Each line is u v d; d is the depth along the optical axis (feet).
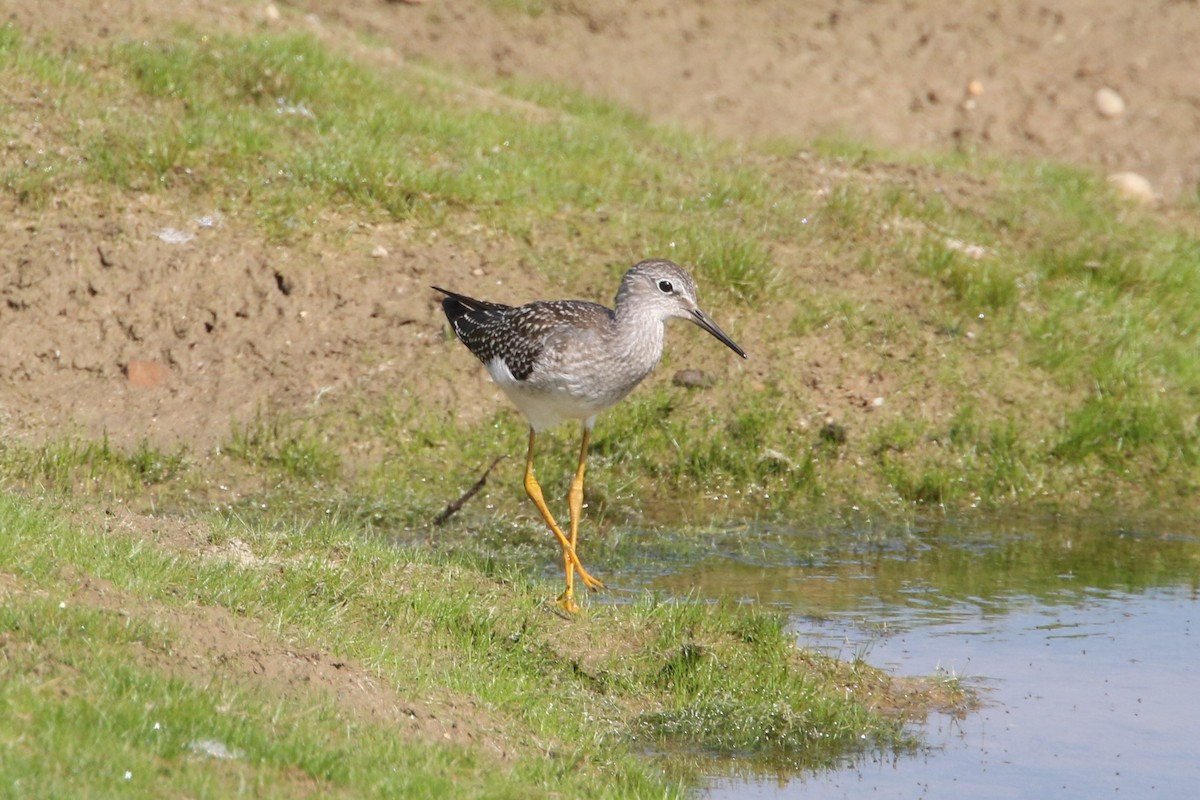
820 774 29.96
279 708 24.91
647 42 77.82
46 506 32.91
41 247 48.55
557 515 44.27
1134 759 30.66
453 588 34.58
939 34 79.36
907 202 57.98
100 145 51.93
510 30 77.15
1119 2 80.43
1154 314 53.93
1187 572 42.09
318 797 22.65
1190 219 64.69
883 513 46.06
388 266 50.29
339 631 30.42
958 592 40.11
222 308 48.29
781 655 34.19
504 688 30.04
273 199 51.52
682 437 47.16
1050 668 35.17
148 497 42.45
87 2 60.13
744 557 42.42
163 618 27.32
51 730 21.95
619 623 34.81
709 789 29.12
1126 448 49.01
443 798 23.63
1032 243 57.52
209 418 45.75
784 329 50.57
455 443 46.29
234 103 56.44
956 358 50.72
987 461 48.08
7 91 53.36
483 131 58.85
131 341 47.37
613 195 55.93
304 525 37.65
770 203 56.80
